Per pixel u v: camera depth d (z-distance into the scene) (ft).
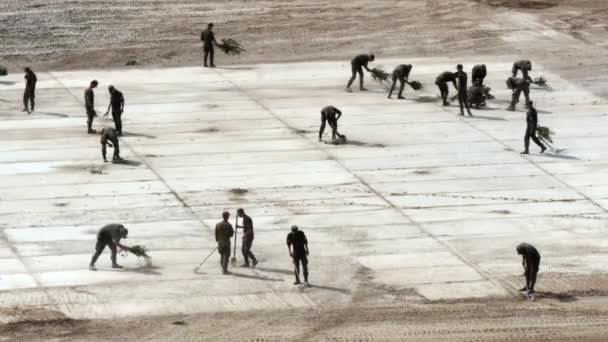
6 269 212.84
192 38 387.96
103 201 249.55
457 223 240.53
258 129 302.66
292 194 255.50
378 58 376.48
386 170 272.10
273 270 215.92
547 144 292.40
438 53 381.81
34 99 319.27
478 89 324.60
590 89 345.72
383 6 423.23
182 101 326.85
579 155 285.23
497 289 208.03
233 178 265.13
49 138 292.40
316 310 198.18
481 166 276.00
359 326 191.11
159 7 414.62
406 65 329.93
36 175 264.72
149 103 324.80
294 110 319.88
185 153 282.15
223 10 415.03
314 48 384.06
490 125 309.22
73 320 191.93
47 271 212.64
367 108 323.57
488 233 235.20
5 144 286.25
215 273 214.07
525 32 402.11
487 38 394.93
